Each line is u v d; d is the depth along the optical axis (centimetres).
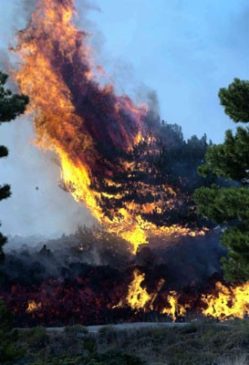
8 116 2103
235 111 2433
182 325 4353
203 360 3153
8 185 2194
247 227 2336
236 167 2444
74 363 2805
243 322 4203
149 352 3475
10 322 1828
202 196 2394
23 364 2594
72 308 7325
